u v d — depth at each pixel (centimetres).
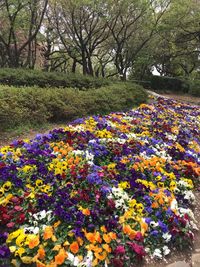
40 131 805
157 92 2234
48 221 383
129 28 2116
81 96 986
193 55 2650
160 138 775
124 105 1188
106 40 2248
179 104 1416
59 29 2042
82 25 1911
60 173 489
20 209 394
